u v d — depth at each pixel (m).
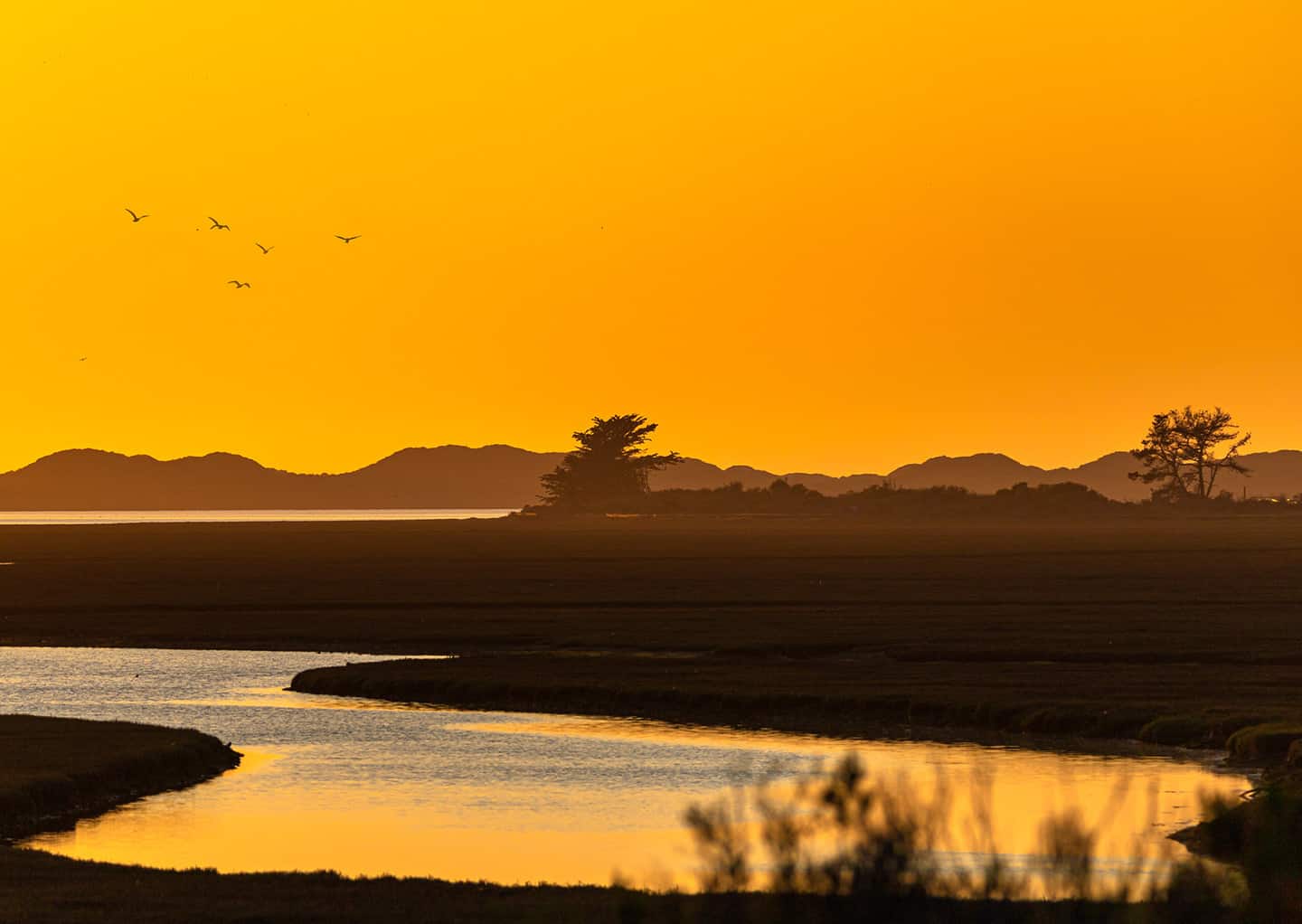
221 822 152.75
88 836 146.50
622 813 156.12
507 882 126.44
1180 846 127.56
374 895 112.69
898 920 72.25
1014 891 74.38
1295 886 76.81
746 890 76.56
